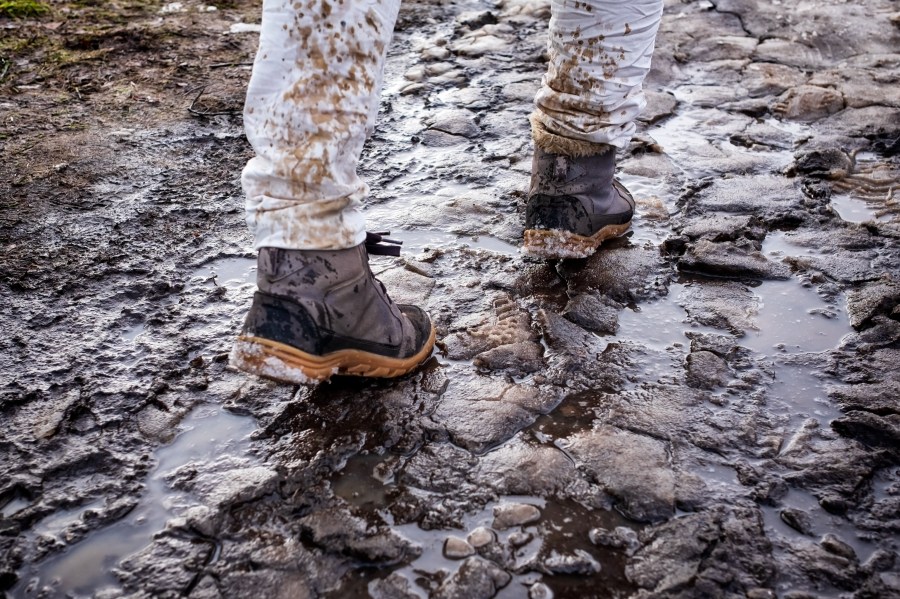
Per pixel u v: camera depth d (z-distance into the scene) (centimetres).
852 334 196
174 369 183
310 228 150
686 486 152
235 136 300
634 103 207
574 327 198
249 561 137
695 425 167
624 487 152
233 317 201
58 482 153
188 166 279
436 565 136
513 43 397
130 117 312
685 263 223
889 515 147
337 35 137
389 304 174
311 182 145
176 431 165
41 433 164
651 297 211
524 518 145
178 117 314
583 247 222
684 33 407
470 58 379
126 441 162
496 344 191
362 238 160
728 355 189
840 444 163
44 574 135
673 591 132
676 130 309
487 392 176
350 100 143
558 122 206
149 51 372
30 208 249
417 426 166
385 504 148
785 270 221
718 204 255
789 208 253
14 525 143
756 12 434
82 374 180
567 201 216
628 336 196
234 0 436
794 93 337
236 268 223
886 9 441
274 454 159
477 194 262
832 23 418
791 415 171
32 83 337
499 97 337
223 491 150
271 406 171
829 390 178
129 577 134
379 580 134
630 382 180
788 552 139
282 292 154
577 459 158
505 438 164
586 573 135
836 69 365
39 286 212
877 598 131
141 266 222
